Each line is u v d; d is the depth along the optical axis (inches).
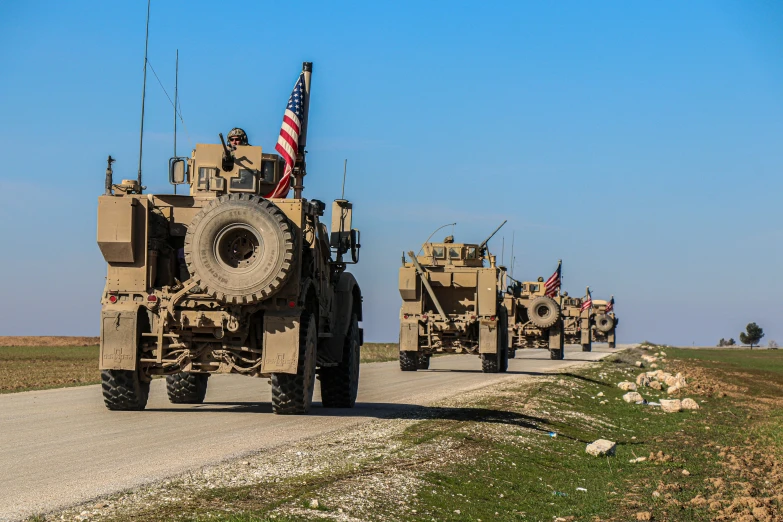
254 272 598.2
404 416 681.6
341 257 780.0
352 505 374.6
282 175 691.4
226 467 426.0
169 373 640.4
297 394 636.1
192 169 668.7
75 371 1300.4
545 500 460.1
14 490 363.3
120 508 336.8
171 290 622.2
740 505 475.8
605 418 882.8
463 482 460.4
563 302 2881.4
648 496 490.6
